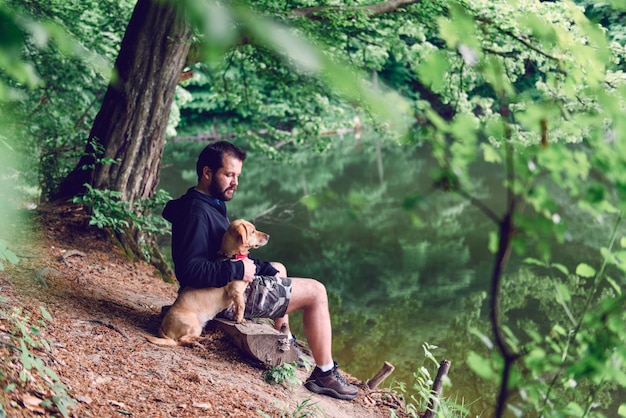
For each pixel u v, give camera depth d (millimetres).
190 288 4355
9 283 4688
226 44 530
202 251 4238
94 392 3371
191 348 4336
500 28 7535
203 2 524
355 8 8109
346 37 8617
